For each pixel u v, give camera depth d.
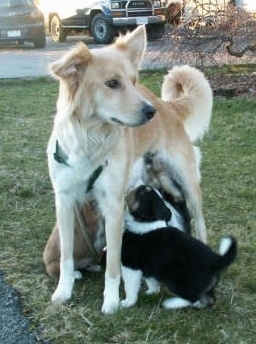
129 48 2.34
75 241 2.49
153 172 2.60
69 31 10.49
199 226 2.72
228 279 2.48
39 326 2.22
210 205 3.12
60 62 2.18
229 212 3.04
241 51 5.93
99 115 2.26
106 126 2.28
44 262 2.56
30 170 3.56
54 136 2.32
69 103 2.23
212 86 5.56
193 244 2.26
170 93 2.95
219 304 2.33
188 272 2.24
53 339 2.16
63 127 2.28
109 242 2.34
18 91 6.06
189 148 2.74
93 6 9.55
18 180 3.40
